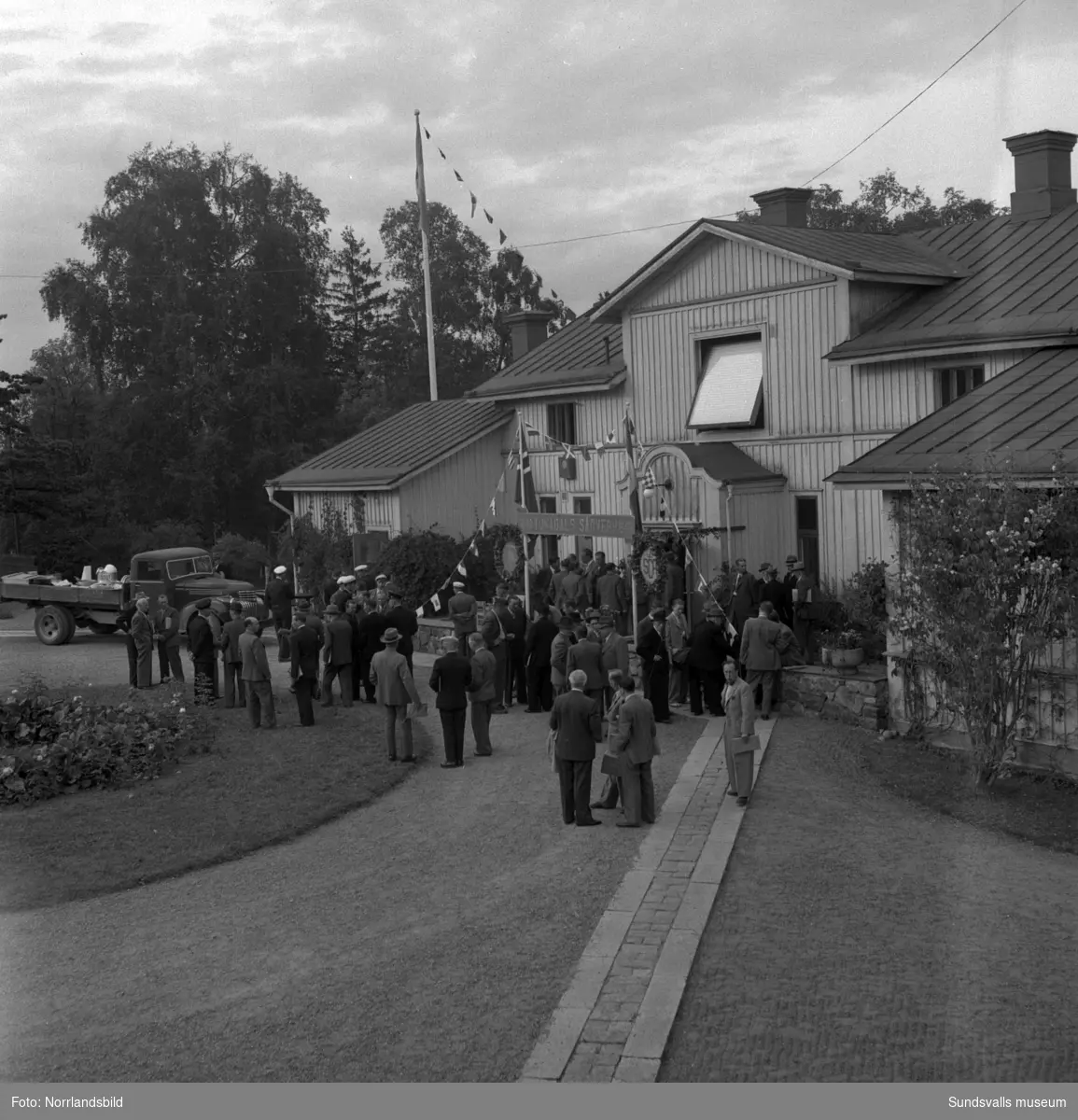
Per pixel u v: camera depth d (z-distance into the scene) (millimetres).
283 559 38656
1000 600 15727
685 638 20578
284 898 12781
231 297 56312
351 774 17609
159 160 56812
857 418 24219
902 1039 9008
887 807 15180
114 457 55000
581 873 12961
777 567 25547
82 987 10586
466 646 23609
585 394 31656
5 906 12680
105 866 13844
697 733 19172
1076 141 26188
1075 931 11062
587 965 10516
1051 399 18297
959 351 21969
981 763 16094
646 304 28781
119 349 56062
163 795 16688
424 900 12477
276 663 28125
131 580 31328
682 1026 9375
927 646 16703
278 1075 8875
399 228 71438
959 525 15906
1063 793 15773
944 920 11305
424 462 33969
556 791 16297
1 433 46094
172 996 10367
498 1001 9938
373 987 10328
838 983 10000
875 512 23938
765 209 29469
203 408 55656
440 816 15531
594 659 18672
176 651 25484
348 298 80812
